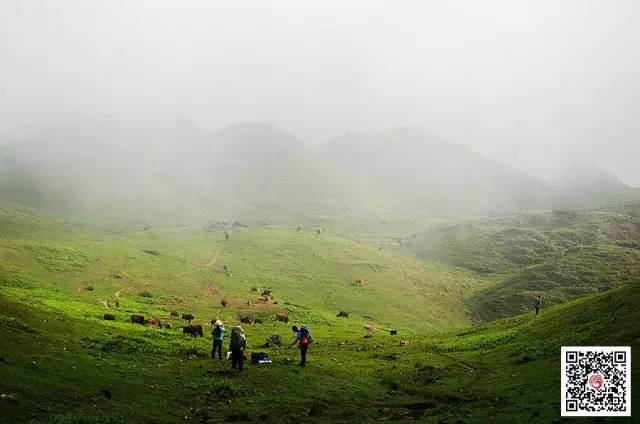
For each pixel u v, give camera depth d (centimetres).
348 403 2573
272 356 3872
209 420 2047
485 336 4703
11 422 1591
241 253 15838
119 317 5712
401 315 11800
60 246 10888
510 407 2248
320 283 13375
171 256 13538
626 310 3459
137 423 1831
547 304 13288
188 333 4891
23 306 3859
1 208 17838
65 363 2447
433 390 2919
